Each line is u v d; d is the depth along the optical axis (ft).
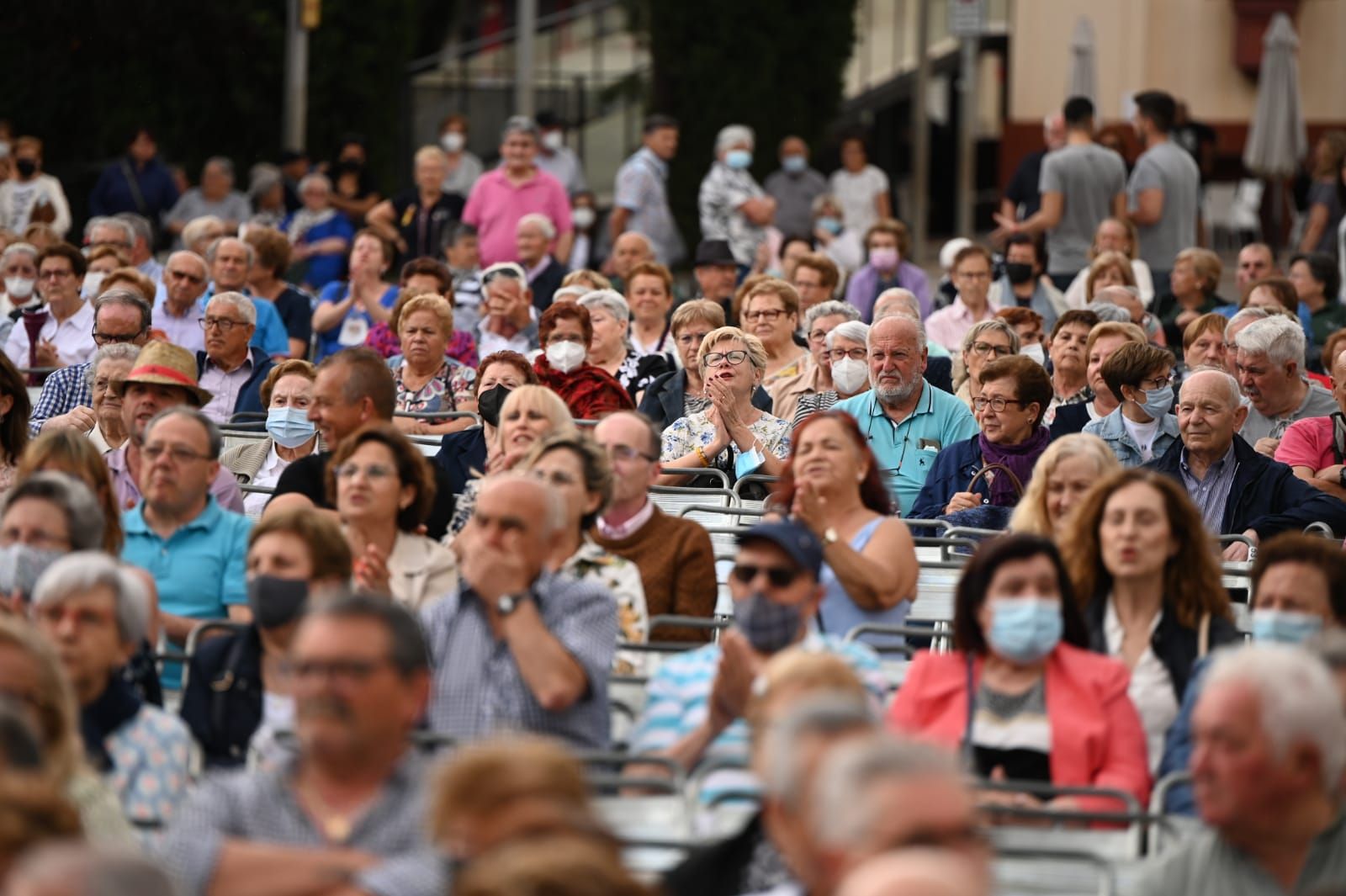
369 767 52.49
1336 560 64.64
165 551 76.69
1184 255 153.58
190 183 250.57
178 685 72.79
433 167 187.62
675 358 132.57
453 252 169.99
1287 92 250.78
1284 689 50.16
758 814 51.01
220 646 64.80
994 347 112.27
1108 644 65.98
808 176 222.07
